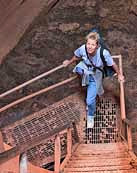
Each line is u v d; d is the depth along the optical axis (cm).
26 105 816
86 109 766
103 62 675
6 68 848
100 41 672
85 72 691
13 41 859
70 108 800
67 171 587
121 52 858
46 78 843
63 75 842
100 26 866
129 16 869
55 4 873
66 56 855
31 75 848
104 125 784
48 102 818
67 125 614
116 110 794
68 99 810
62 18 868
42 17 870
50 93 823
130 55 855
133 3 867
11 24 873
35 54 855
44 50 857
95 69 686
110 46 861
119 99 803
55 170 538
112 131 779
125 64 852
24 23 868
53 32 864
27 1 902
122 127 742
